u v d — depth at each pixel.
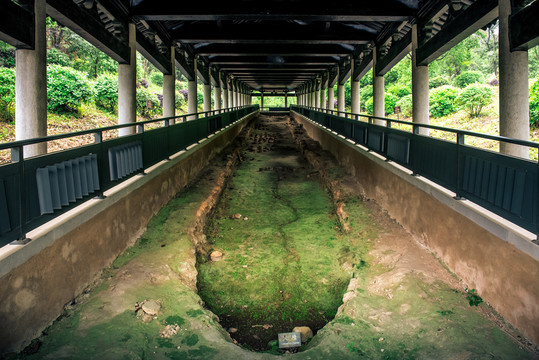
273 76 30.33
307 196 8.91
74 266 3.51
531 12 4.97
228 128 14.56
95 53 23.02
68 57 20.16
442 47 8.04
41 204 3.14
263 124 26.80
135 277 3.97
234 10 9.34
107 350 2.78
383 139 6.81
